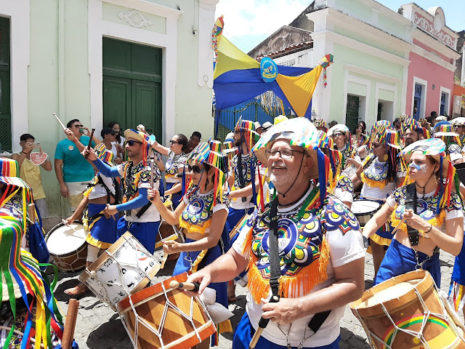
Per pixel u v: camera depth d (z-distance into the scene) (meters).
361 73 13.50
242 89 10.02
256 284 1.75
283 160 1.73
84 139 6.59
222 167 3.03
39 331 1.88
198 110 8.88
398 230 3.15
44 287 2.15
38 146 6.50
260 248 1.78
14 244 1.88
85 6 7.01
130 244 3.02
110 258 2.94
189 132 8.78
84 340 3.43
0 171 2.08
